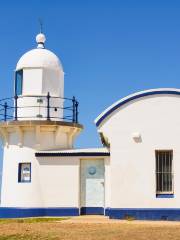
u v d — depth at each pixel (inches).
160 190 971.9
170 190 969.5
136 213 960.9
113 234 733.9
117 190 970.1
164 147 971.9
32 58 1167.6
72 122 1155.9
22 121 1107.3
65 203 1070.4
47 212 1072.2
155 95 983.6
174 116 978.7
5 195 1135.6
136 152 975.0
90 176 1075.3
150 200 962.7
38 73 1160.8
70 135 1168.2
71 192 1071.6
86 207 1070.4
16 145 1131.3
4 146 1165.7
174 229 789.2
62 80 1205.7
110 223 884.0
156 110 981.2
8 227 845.2
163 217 954.1
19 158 1121.4
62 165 1082.1
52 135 1138.7
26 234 749.9
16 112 1144.2
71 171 1077.8
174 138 973.2
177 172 964.0
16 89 1178.6
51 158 1088.2
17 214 1098.7
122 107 986.7
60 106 1175.0
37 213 1077.1
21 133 1120.2
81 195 1074.1
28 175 1110.4
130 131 981.2
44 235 735.7
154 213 957.2
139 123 981.2
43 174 1086.4
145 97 984.3
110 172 994.1
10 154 1141.1
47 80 1165.1
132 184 969.5
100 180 1071.6
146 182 967.6
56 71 1179.3
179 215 951.6
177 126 975.6
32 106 1143.6
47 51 1198.9
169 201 959.0
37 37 1216.8
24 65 1165.1
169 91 981.2
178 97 981.8
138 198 965.2
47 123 1111.6
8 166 1141.1
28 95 1151.0
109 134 984.3
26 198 1095.0
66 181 1075.9
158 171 976.3
